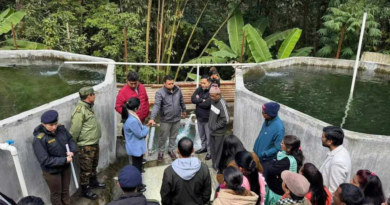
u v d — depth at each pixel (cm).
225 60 831
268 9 1025
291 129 352
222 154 269
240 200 196
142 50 794
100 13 817
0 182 253
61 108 319
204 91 424
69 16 786
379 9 815
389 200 196
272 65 665
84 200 340
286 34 866
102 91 381
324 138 255
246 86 555
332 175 245
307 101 484
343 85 577
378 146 280
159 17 903
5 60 562
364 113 435
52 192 290
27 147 281
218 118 381
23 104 383
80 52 831
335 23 798
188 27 916
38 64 573
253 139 420
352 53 866
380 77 639
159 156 432
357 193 190
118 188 371
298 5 1050
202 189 245
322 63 709
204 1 1007
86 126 325
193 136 514
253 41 764
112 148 427
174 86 414
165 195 238
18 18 799
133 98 334
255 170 233
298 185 195
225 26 1090
